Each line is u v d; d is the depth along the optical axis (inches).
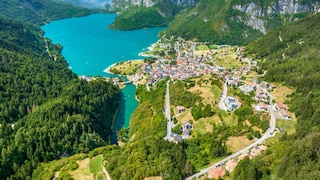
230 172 7854.3
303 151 6756.9
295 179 6220.5
